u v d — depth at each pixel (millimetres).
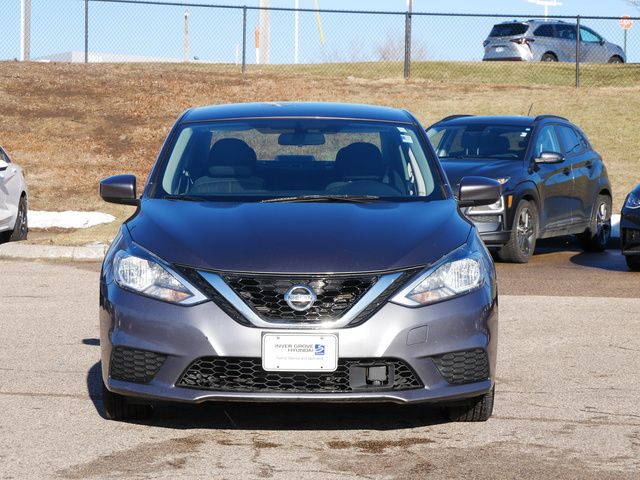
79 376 9227
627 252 16734
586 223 19875
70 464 6633
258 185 8500
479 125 19234
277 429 7527
